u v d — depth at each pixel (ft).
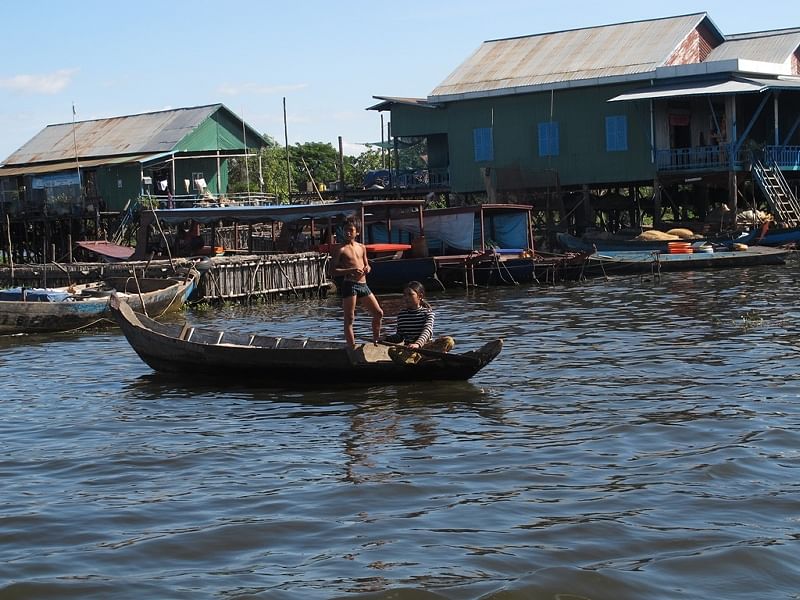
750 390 42.06
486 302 88.43
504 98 136.46
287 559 24.13
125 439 37.76
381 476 31.01
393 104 144.77
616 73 128.26
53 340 71.46
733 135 120.98
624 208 134.21
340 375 46.52
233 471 32.42
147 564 24.12
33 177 157.07
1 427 40.81
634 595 21.57
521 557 23.67
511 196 126.31
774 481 29.12
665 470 30.66
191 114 160.04
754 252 111.96
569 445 34.19
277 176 179.22
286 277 99.25
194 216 111.55
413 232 111.45
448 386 45.75
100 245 128.67
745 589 21.83
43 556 24.86
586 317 72.08
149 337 50.60
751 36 142.10
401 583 22.34
